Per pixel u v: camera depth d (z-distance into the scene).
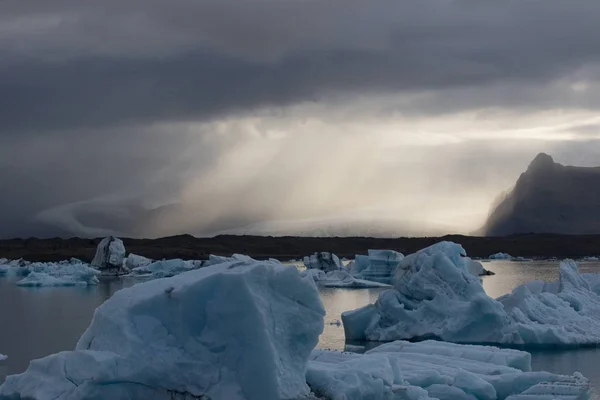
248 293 19.03
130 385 19.48
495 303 35.38
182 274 21.36
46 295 70.94
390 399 20.72
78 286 83.19
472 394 22.16
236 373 18.98
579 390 21.73
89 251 151.00
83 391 19.36
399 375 22.25
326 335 40.06
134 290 20.95
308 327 20.11
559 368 29.61
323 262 96.88
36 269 103.75
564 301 40.12
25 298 67.75
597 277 45.47
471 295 37.44
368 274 84.44
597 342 34.91
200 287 19.38
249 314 18.97
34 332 43.50
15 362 32.72
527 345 34.62
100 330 20.48
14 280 99.25
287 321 19.84
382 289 76.00
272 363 18.78
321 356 24.86
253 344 18.88
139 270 103.50
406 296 39.03
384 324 38.22
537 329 34.59
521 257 184.62
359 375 20.59
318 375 20.59
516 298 37.84
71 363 20.05
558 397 21.41
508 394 22.70
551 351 33.62
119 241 104.00
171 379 19.17
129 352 19.31
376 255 85.31
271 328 19.38
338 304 60.69
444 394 22.08
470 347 28.00
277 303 19.84
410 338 36.97
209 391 18.94
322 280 82.44
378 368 21.55
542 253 189.38
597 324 37.69
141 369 19.14
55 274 92.62
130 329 19.75
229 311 19.11
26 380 20.81
